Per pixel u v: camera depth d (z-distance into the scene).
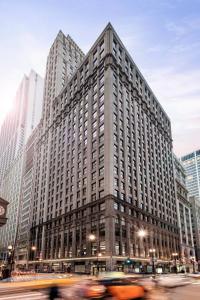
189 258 93.44
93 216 59.41
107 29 79.06
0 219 30.06
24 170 128.75
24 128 182.00
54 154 90.00
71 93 91.00
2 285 23.77
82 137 74.00
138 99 84.25
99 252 54.31
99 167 62.44
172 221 85.38
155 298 15.71
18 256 105.62
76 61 126.50
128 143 70.38
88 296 13.77
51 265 70.12
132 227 60.50
